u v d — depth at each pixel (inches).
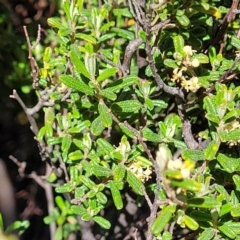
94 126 13.8
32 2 23.9
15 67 20.3
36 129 17.1
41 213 27.5
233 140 13.0
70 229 20.7
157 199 12.2
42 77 15.6
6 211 22.0
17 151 27.7
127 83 13.9
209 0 15.7
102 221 14.3
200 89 15.7
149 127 15.8
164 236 13.1
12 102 24.0
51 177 18.2
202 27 15.5
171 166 11.1
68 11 15.3
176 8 14.6
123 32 16.1
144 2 15.4
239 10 14.9
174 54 14.0
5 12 21.9
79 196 14.5
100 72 14.6
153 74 13.9
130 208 18.8
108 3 16.8
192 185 11.0
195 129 16.7
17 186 27.8
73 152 14.8
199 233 13.9
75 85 13.5
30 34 21.6
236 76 15.0
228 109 13.3
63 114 17.4
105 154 14.5
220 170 13.9
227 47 15.8
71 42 15.4
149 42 13.7
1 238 14.8
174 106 16.6
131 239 18.9
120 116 14.5
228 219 13.1
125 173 13.7
